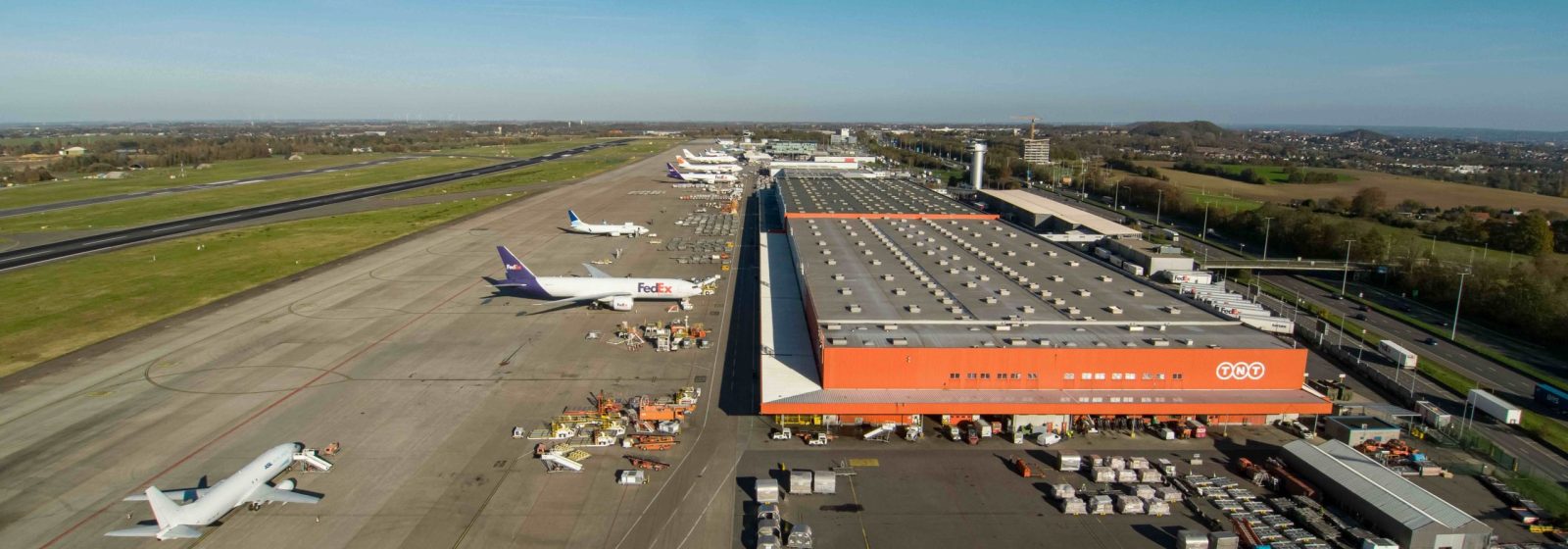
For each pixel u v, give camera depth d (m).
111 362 78.50
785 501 53.00
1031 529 50.16
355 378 74.50
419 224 171.62
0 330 88.62
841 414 63.06
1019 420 63.34
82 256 131.62
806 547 47.44
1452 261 122.06
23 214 182.62
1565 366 85.62
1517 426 67.00
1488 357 88.00
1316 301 115.12
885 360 65.00
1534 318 95.75
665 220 184.75
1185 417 65.56
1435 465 58.81
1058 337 69.44
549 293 101.12
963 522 50.88
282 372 76.12
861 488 54.88
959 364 65.06
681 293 103.62
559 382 74.00
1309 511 51.56
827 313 76.12
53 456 57.91
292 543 47.09
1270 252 157.25
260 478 52.09
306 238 150.75
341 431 62.62
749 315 99.06
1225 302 90.19
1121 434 63.91
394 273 121.06
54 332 88.06
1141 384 66.00
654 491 53.94
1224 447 61.81
